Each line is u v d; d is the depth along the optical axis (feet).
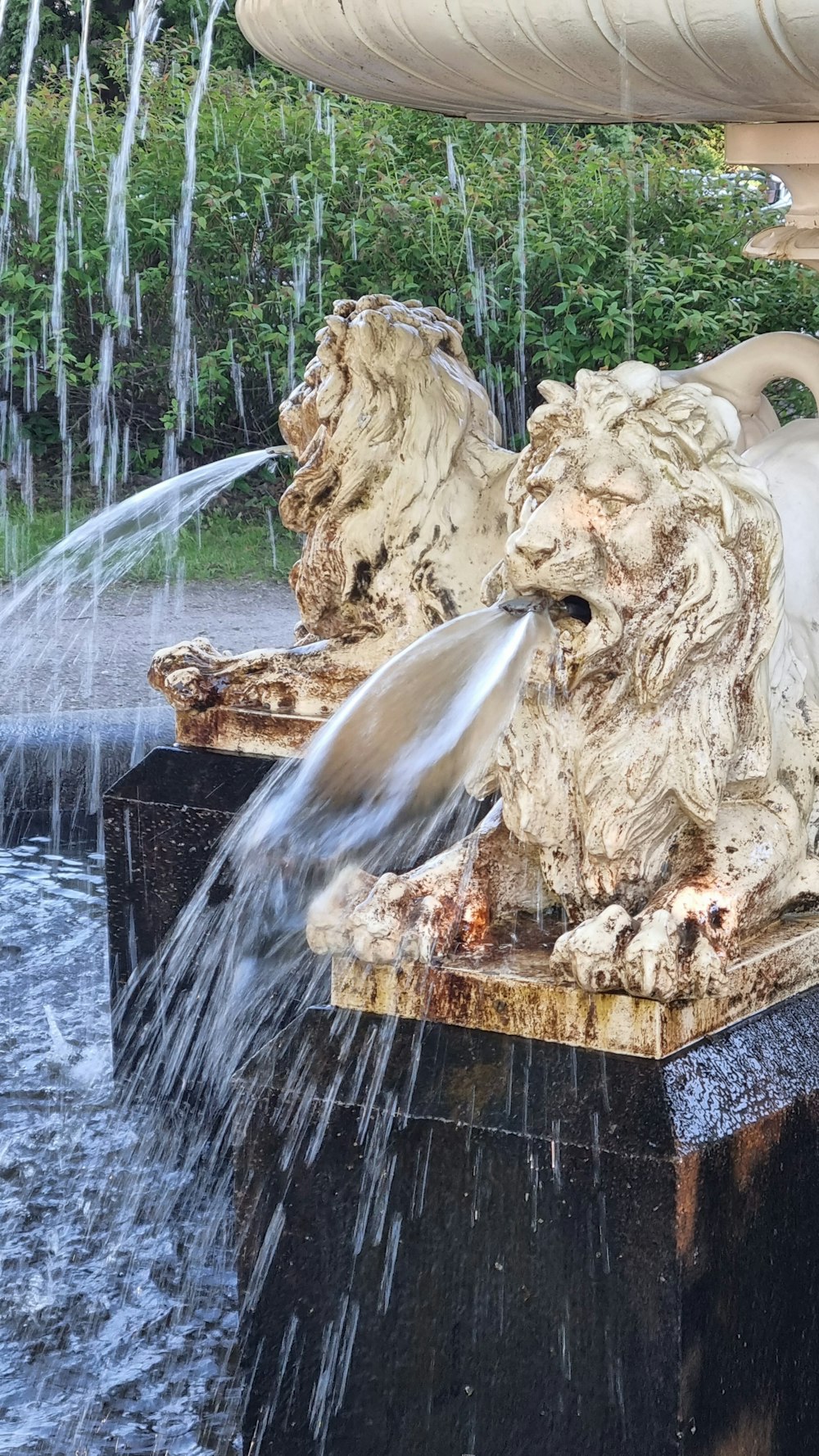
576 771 7.16
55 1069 10.72
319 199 31.60
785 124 9.68
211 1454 7.23
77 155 32.86
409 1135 6.82
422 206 30.81
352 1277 7.05
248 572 30.19
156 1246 8.84
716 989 6.77
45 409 33.63
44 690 22.48
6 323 32.81
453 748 8.84
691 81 7.73
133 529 31.55
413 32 7.89
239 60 38.91
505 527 10.38
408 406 10.17
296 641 11.51
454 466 10.31
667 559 6.72
